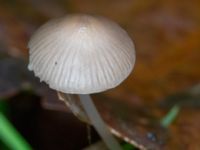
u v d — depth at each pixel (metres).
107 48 0.15
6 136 0.19
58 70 0.14
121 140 0.19
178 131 0.19
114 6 0.24
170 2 0.24
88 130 0.19
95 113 0.17
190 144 0.19
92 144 0.19
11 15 0.23
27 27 0.23
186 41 0.23
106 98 0.20
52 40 0.15
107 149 0.19
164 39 0.23
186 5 0.24
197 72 0.22
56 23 0.15
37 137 0.22
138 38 0.23
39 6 0.24
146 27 0.24
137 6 0.24
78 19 0.15
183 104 0.21
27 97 0.22
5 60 0.21
